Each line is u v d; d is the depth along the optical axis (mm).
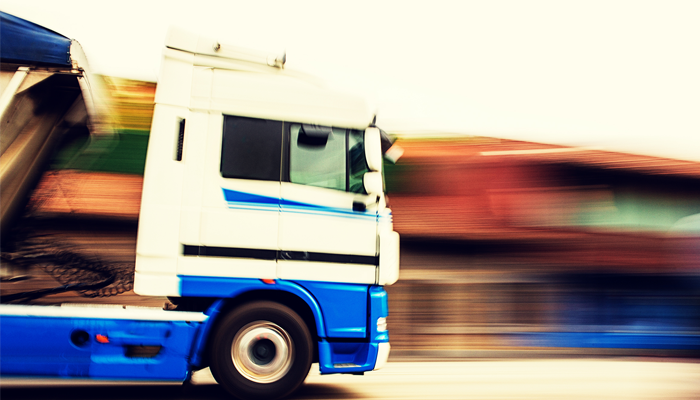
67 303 4734
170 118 4281
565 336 7609
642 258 7910
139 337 4098
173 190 4199
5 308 3980
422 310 7504
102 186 5594
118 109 5824
